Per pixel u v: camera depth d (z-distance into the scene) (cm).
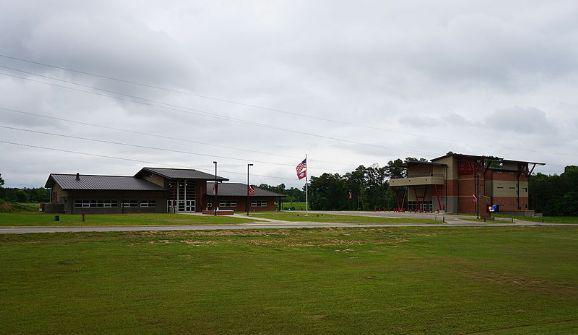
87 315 1097
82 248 2112
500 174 8225
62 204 6144
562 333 1037
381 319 1134
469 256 2445
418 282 1636
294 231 3362
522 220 6372
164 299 1276
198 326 1037
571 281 1739
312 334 1002
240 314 1145
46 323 1024
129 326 1020
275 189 15712
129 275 1602
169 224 3778
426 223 4991
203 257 2039
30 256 1848
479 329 1073
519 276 1833
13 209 6081
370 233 3491
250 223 4244
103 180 6912
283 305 1245
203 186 7569
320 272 1798
